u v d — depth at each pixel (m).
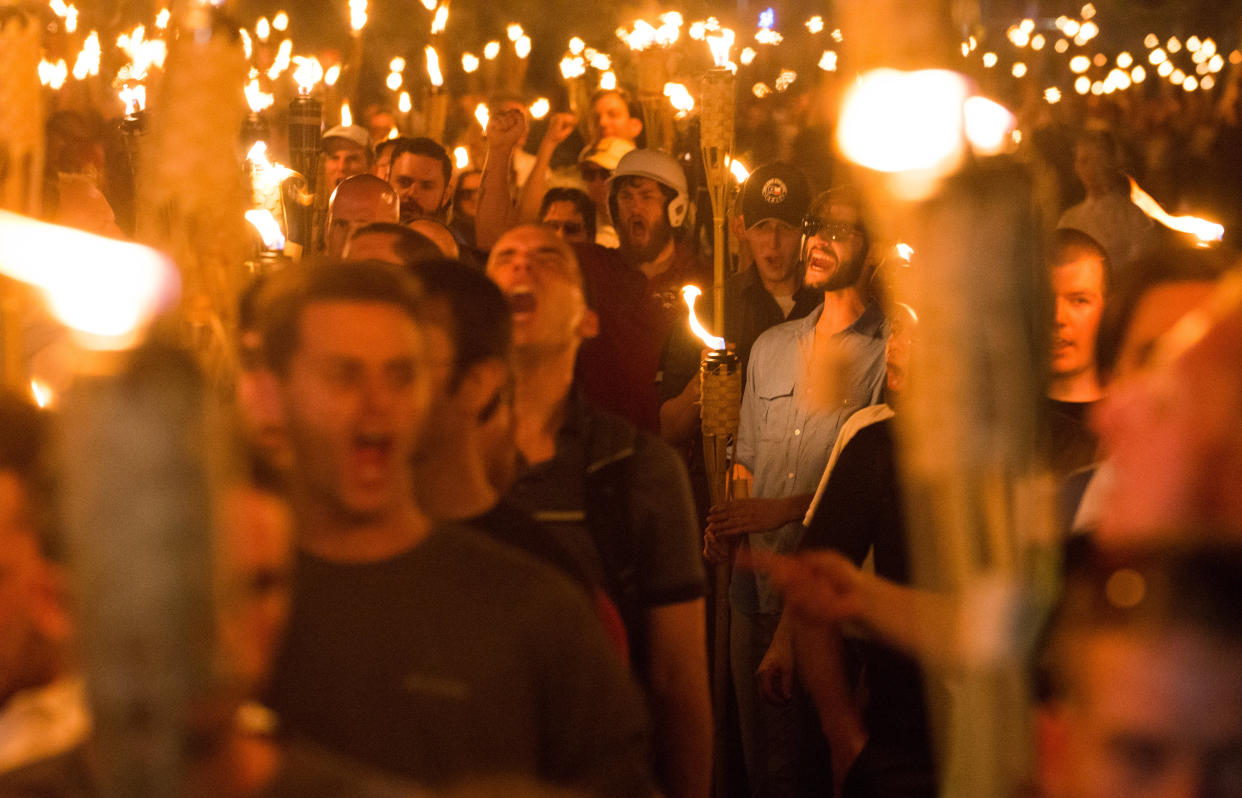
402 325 6.39
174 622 2.31
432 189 22.17
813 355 14.70
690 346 17.36
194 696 2.35
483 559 6.57
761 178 18.34
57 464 2.36
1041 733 2.95
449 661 6.30
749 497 14.70
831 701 10.29
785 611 12.55
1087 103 68.06
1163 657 2.54
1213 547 2.58
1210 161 42.72
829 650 10.41
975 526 2.55
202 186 4.96
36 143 6.39
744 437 15.57
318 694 6.25
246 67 5.00
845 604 5.24
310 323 6.30
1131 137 58.88
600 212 27.03
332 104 35.59
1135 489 3.01
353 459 6.33
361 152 25.55
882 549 10.80
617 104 30.55
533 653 6.47
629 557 9.66
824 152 28.97
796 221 18.22
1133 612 2.62
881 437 10.85
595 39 59.31
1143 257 8.01
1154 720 2.54
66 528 2.33
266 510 4.44
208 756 2.63
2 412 5.42
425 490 8.09
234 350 5.32
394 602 6.36
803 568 5.33
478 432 8.30
